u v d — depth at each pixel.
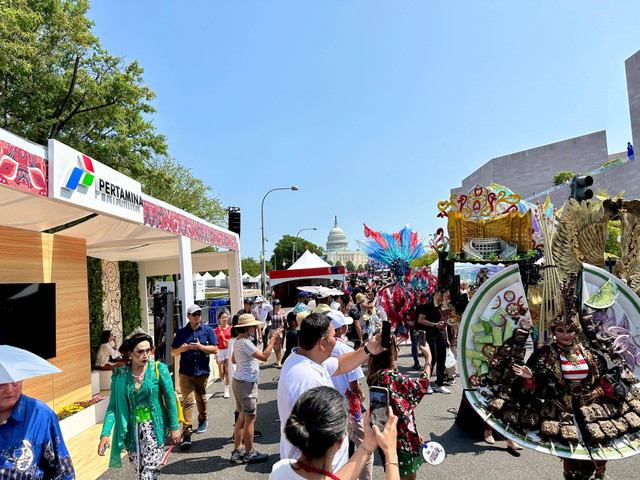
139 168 19.50
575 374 3.27
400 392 3.05
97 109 17.70
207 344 5.80
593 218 4.02
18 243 5.75
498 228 5.20
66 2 17.11
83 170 4.75
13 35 13.33
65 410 6.21
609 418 3.23
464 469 4.36
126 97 17.89
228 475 4.50
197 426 6.22
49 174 4.30
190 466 4.75
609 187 34.09
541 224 4.11
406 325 8.68
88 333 7.11
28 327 5.60
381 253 8.77
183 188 32.41
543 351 3.46
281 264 95.88
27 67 13.65
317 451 1.60
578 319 3.40
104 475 4.60
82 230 7.70
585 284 3.45
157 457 3.39
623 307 3.43
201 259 13.12
